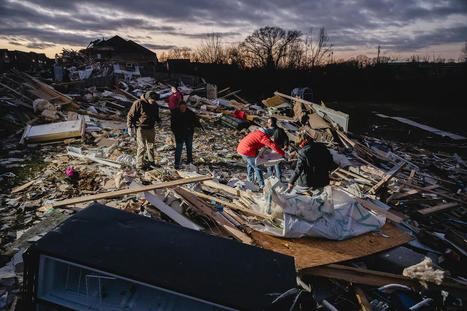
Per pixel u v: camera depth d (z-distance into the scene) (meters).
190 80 26.27
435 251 4.52
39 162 6.80
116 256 2.23
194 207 4.53
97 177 6.08
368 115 27.86
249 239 4.04
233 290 2.10
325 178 4.52
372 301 3.44
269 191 4.48
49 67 24.86
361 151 10.28
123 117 12.45
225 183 6.42
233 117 13.32
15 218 4.44
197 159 8.09
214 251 2.44
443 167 11.03
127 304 2.25
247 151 5.93
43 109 10.25
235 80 43.25
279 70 46.72
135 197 5.06
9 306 2.77
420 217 5.89
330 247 4.07
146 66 27.25
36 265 2.21
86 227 2.51
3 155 7.04
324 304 3.36
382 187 6.87
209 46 51.69
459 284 3.43
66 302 2.24
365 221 4.62
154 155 7.68
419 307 3.33
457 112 31.73
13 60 23.52
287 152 8.98
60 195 5.24
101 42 38.66
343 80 45.69
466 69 39.47
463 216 6.38
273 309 2.03
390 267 3.94
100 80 17.97
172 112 6.68
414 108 35.03
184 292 2.05
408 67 46.31
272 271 2.32
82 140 8.61
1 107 9.69
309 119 12.20
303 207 4.30
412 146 14.69
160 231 2.60
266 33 46.38
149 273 2.12
